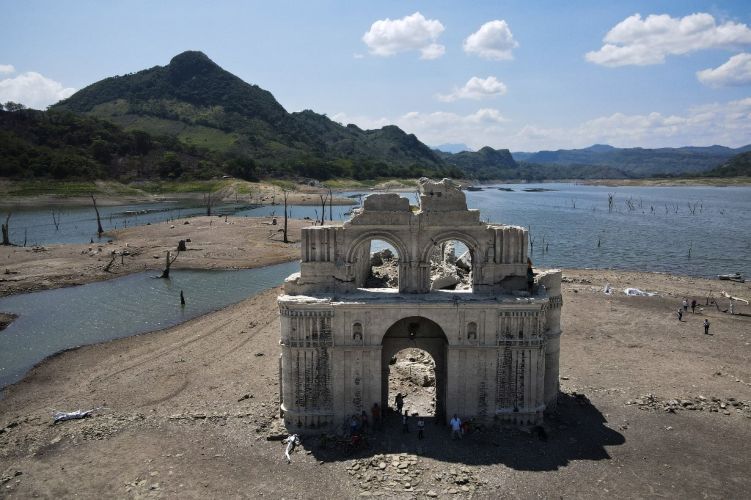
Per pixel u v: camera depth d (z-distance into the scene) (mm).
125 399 43594
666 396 43844
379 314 35750
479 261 37562
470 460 33188
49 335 62531
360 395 36500
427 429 36969
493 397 36875
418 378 44656
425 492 29922
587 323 64625
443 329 36125
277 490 30344
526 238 37531
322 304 35500
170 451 34438
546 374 39562
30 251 107000
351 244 37375
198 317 69500
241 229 139750
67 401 43531
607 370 49688
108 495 30000
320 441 35062
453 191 37125
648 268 105750
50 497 29891
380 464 32188
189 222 150625
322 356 36156
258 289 84625
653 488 30812
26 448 35156
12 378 50156
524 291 37781
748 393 44594
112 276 91312
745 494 30375
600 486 30906
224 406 41500
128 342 59500
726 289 83938
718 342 57969
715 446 35438
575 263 111688
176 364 51125
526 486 30703
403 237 37281
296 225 148250
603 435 36750
